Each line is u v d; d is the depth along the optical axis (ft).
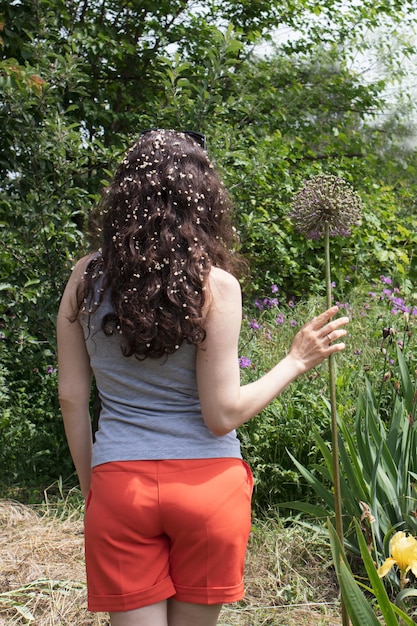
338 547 5.99
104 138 23.39
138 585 5.59
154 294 5.50
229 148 17.69
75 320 6.02
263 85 26.66
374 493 10.11
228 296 5.66
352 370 15.62
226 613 10.08
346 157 28.32
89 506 5.76
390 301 21.62
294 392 14.37
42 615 9.86
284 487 13.42
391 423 11.35
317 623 9.87
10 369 17.97
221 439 5.76
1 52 19.57
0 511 13.19
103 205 6.20
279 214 24.04
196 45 24.38
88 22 22.89
